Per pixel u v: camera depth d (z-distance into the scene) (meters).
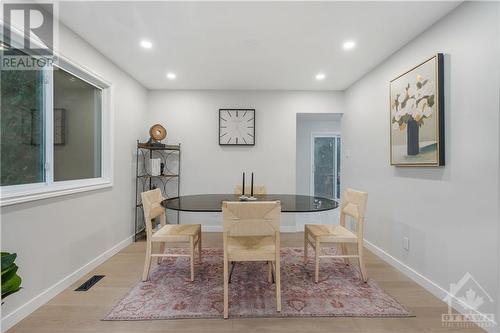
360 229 2.33
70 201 2.27
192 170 4.11
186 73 3.36
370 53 2.72
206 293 2.13
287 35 2.36
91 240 2.59
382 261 2.83
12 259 1.34
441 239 2.05
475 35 1.75
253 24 2.17
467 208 1.82
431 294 2.12
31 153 1.99
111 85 2.95
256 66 3.10
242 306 1.94
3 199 1.63
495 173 1.62
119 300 2.01
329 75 3.40
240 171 4.11
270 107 4.12
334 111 4.11
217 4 1.90
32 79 1.99
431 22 2.12
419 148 2.24
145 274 2.34
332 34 2.33
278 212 1.86
